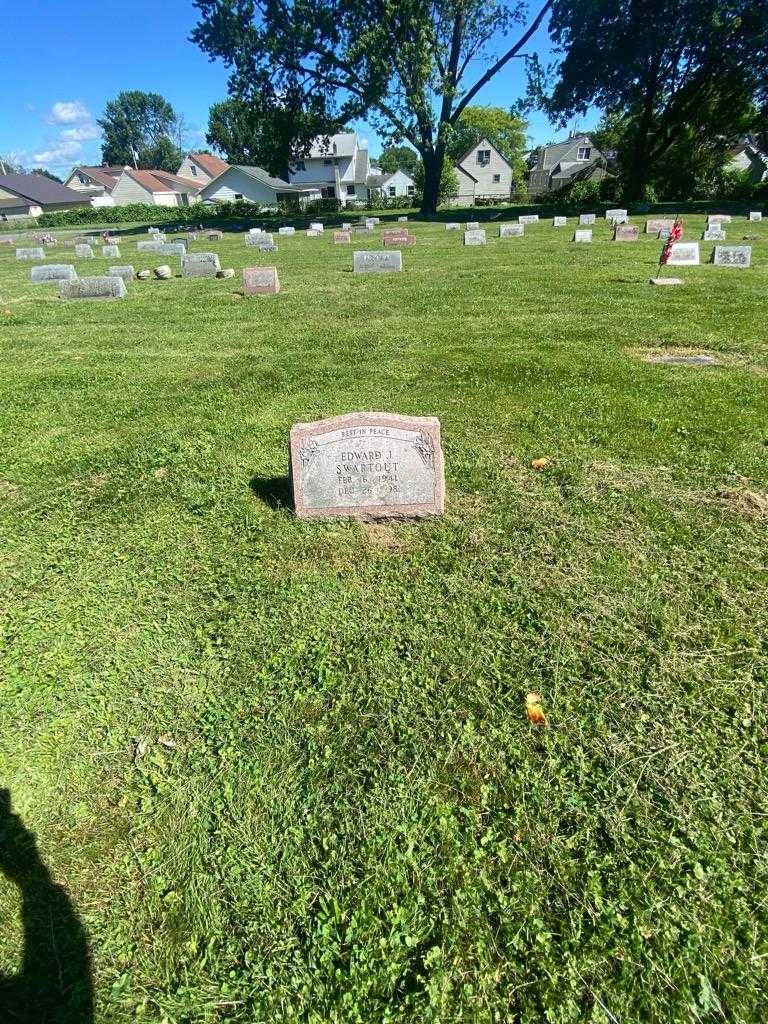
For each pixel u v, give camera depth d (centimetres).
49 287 1588
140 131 11081
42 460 534
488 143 7425
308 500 423
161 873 218
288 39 3466
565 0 3400
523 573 368
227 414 628
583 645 313
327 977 191
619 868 217
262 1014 183
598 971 191
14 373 797
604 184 4897
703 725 268
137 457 533
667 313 1031
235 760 257
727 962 192
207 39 3559
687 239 2241
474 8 3472
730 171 5038
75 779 251
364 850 224
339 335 945
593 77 3766
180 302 1280
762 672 294
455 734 268
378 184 8338
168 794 244
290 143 4006
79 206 8188
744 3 3250
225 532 416
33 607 347
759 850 220
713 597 344
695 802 237
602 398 636
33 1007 185
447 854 222
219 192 6994
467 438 551
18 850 225
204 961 195
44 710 280
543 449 527
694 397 634
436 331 950
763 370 729
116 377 770
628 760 254
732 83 3738
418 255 2016
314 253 2273
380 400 649
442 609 340
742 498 443
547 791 243
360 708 281
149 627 331
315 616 337
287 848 225
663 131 4088
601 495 452
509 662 303
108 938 201
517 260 1794
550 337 891
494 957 195
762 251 1869
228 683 295
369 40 3312
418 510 427
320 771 253
